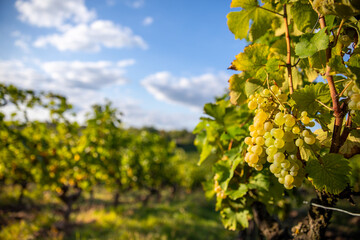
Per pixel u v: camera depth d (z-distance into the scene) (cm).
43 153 303
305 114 42
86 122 343
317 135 49
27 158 295
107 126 354
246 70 53
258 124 45
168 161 542
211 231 319
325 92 42
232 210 72
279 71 50
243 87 55
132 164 471
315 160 43
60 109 259
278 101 43
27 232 272
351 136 45
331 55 42
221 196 68
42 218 318
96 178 384
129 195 590
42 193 461
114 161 395
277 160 43
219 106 76
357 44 41
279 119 42
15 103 207
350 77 37
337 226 219
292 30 54
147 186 529
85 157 343
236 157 64
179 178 612
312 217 54
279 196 65
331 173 42
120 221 322
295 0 46
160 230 304
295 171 43
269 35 71
